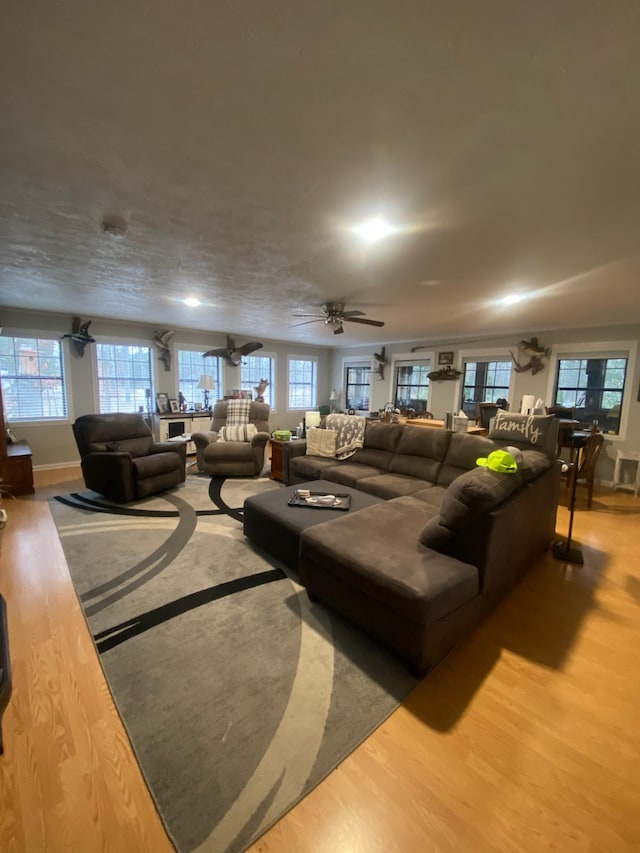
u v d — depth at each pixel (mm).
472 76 1069
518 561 2363
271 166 1553
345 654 1844
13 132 1347
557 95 1121
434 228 2115
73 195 1814
